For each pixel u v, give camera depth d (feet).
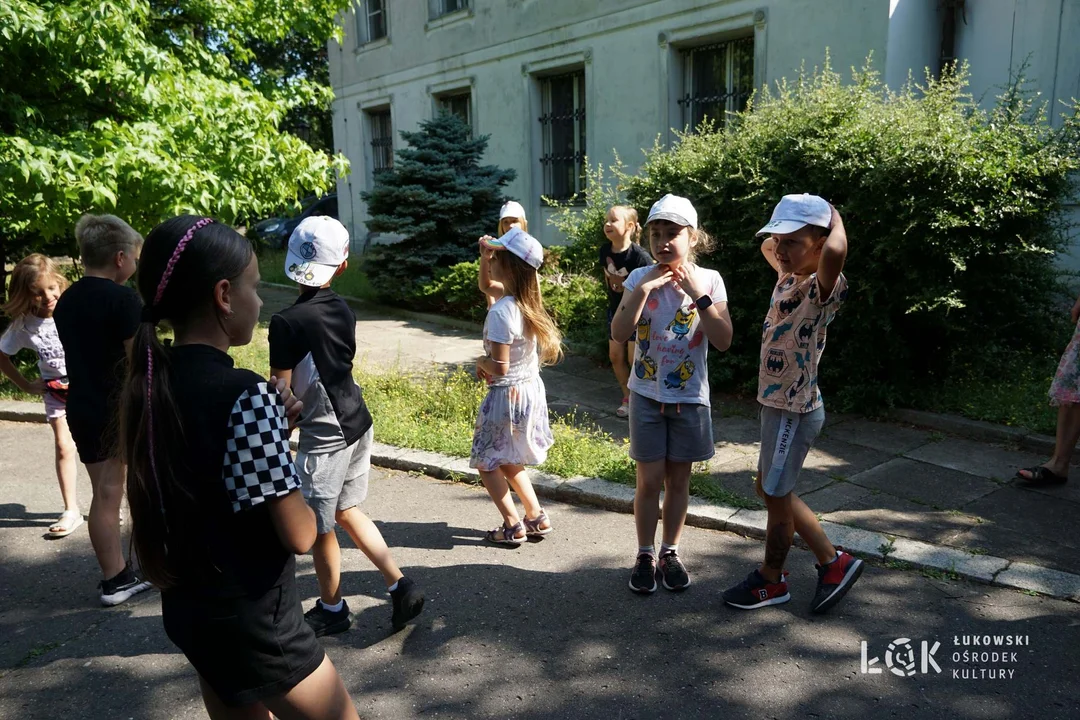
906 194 18.71
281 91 35.06
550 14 42.37
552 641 10.89
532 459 13.43
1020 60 28.81
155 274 5.83
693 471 16.49
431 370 26.13
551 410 21.98
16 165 21.93
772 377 10.54
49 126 26.86
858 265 19.90
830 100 20.42
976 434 18.40
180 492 5.77
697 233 11.60
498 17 45.73
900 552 12.84
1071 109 27.63
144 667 10.65
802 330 10.20
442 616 11.64
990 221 18.22
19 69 25.73
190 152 25.99
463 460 17.78
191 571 5.93
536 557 13.48
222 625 6.01
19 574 13.56
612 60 39.50
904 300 19.42
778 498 10.77
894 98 22.07
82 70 25.35
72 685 10.27
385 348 30.60
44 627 11.77
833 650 10.45
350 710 6.84
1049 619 11.02
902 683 9.70
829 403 20.94
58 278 14.89
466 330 34.58
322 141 97.25
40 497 17.16
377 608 11.94
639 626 11.19
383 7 55.93
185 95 26.73
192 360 5.91
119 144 24.06
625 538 14.15
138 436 5.78
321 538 10.66
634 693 9.71
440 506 15.92
